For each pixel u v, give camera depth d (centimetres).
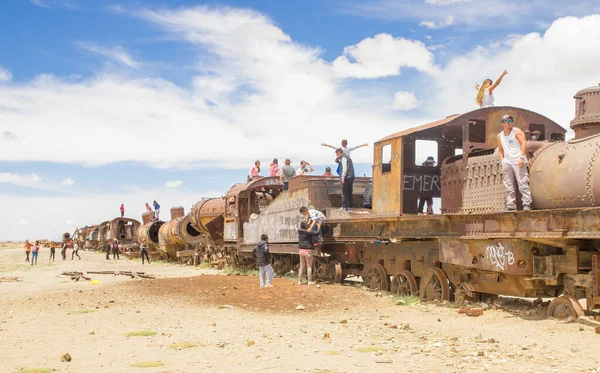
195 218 3244
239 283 1698
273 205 2212
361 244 1755
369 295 1480
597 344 828
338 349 861
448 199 1330
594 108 1043
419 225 1358
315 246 1870
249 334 994
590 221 930
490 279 1198
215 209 3052
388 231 1478
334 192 1925
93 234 5969
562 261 1035
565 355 777
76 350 893
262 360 793
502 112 1298
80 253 5525
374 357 801
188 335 995
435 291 1354
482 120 1302
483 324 1039
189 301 1447
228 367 756
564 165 1009
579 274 1017
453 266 1306
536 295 1148
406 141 1426
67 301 1498
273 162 2741
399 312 1226
